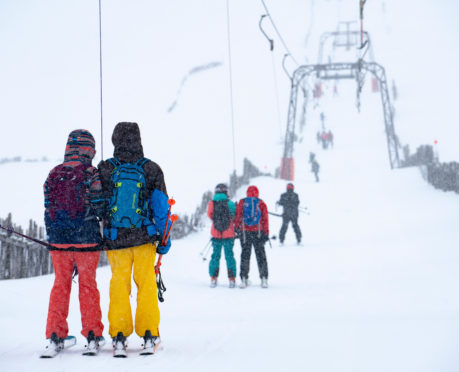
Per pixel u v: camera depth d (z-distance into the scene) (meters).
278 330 5.23
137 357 4.18
